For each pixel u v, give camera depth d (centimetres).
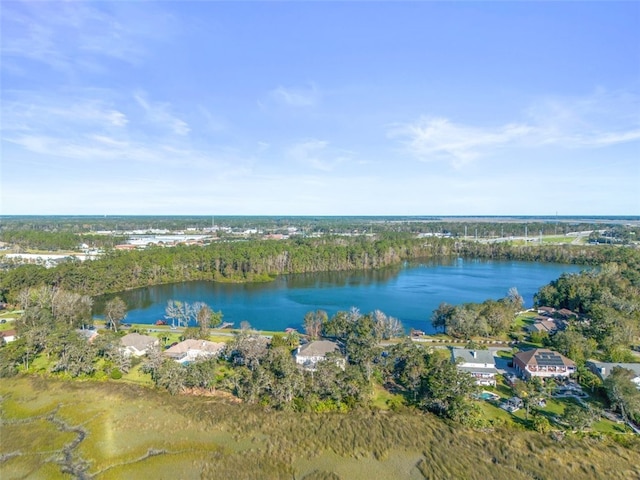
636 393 6206
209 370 7256
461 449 5541
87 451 5506
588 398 6819
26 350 8188
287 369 6900
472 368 7750
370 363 7494
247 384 6944
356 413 6462
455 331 10238
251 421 6234
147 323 11781
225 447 5612
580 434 5772
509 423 6097
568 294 12531
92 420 6259
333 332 9956
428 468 5175
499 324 10300
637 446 5522
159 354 8006
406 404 6738
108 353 8362
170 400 6862
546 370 7544
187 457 5400
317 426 6109
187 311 11831
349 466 5231
